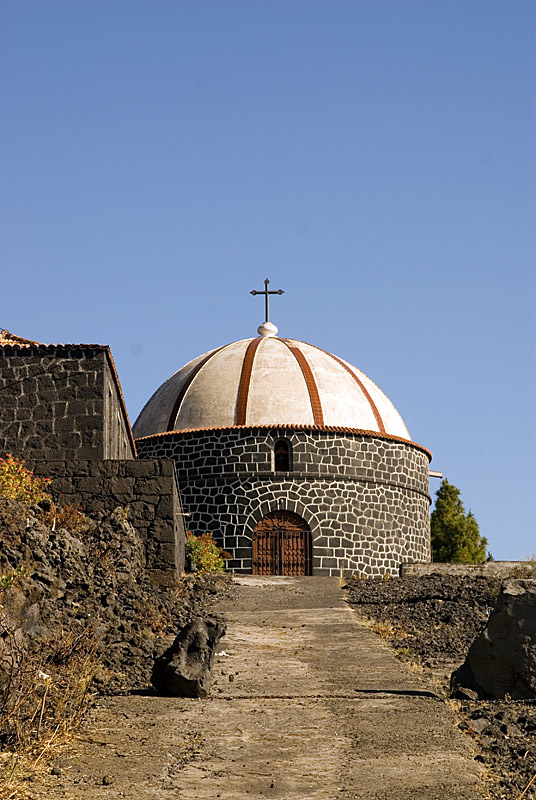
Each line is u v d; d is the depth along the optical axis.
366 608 19.02
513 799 7.46
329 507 33.94
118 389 26.80
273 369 36.03
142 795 7.43
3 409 23.59
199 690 10.61
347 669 12.34
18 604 11.92
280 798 7.43
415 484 36.62
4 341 25.86
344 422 35.06
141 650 12.91
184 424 35.19
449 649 14.29
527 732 9.38
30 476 19.83
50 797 7.28
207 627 11.50
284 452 34.44
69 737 8.84
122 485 20.48
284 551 33.50
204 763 8.28
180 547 22.09
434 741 8.95
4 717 8.85
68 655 11.29
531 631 10.85
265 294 40.69
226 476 33.94
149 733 9.13
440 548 46.56
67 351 23.84
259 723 9.54
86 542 17.61
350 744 8.85
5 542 13.80
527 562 29.70
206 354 38.94
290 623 16.58
